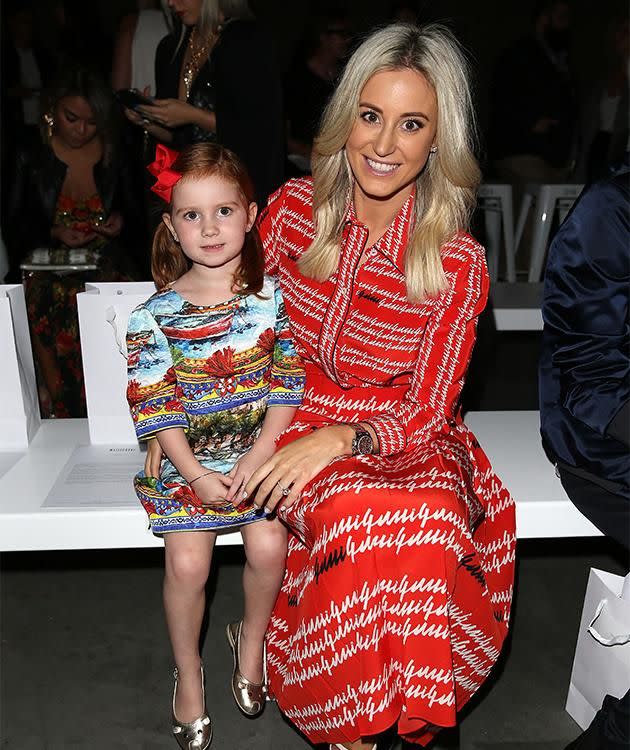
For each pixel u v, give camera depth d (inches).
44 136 123.5
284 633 78.1
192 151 71.4
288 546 76.6
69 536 78.2
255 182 125.3
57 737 81.3
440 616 64.9
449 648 65.3
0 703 85.7
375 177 71.2
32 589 105.7
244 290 74.0
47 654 93.4
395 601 65.2
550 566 111.7
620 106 246.7
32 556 113.4
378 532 64.8
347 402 77.7
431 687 65.2
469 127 72.1
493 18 313.6
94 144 124.1
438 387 74.9
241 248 73.2
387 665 65.6
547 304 83.0
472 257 74.4
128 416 91.4
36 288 125.9
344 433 71.3
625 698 71.2
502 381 178.4
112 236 127.2
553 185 209.9
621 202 77.4
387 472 69.4
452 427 78.0
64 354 127.7
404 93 68.2
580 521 82.4
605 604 76.5
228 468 75.1
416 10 212.5
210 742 80.2
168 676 90.1
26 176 124.5
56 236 126.3
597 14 297.4
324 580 65.8
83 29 195.5
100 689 88.0
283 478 69.2
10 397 90.2
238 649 83.8
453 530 65.1
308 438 70.9
